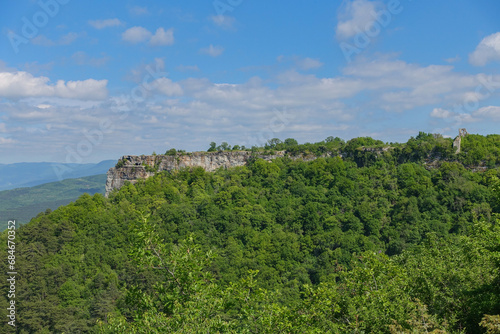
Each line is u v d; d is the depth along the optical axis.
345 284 27.53
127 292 21.45
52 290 72.00
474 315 25.67
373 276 26.22
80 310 67.75
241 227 93.69
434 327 22.06
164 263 20.12
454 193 90.94
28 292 68.81
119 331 21.36
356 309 24.33
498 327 19.02
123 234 91.75
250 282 23.80
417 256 39.66
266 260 80.06
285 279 74.00
